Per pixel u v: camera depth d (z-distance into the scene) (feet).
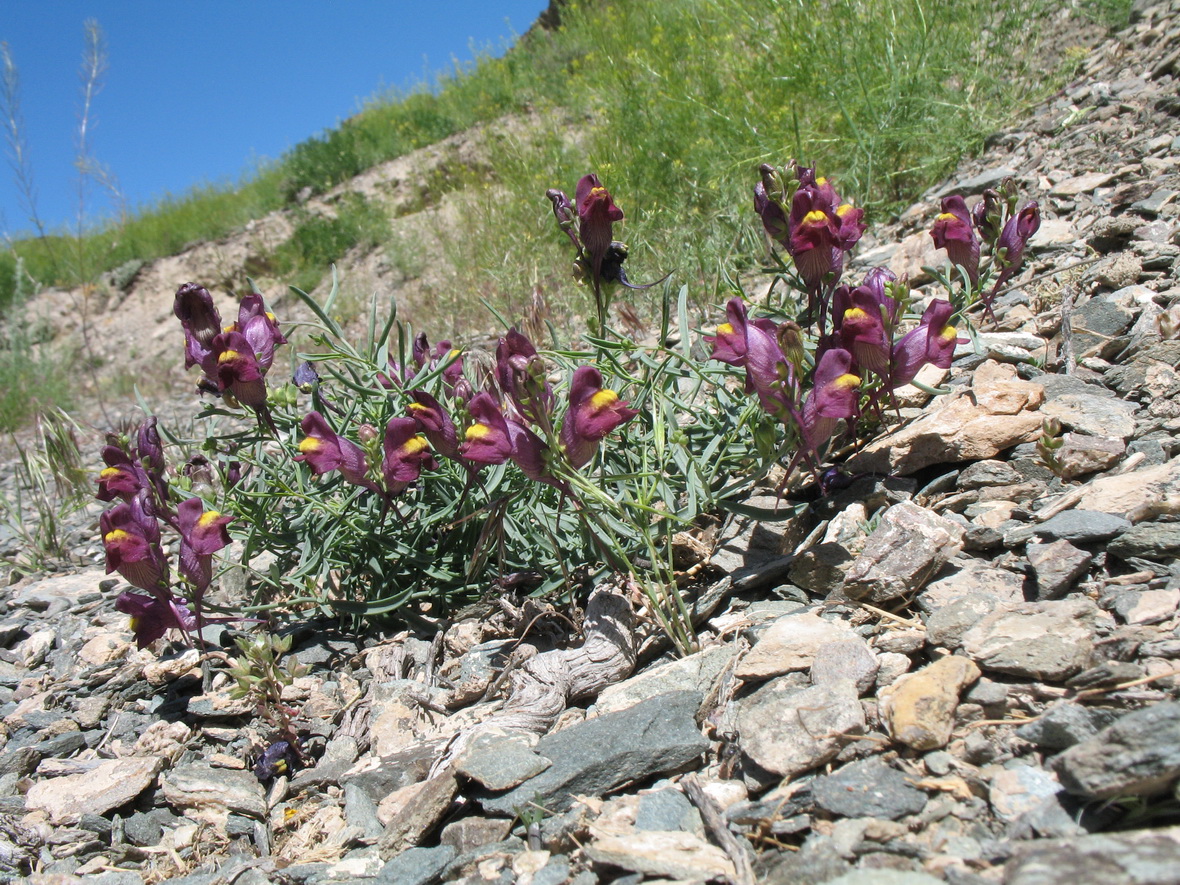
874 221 2.21
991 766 0.66
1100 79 2.26
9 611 1.65
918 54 2.40
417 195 4.77
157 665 1.20
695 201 2.63
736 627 0.94
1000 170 2.04
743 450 1.11
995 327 1.39
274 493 1.16
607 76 3.20
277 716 0.99
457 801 0.81
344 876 0.76
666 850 0.67
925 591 0.87
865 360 1.03
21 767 1.07
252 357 1.09
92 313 5.26
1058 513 0.92
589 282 1.19
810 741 0.71
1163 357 1.14
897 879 0.54
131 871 0.85
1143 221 1.50
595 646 0.96
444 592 1.19
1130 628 0.73
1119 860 0.50
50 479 2.49
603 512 1.03
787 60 2.56
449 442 1.01
